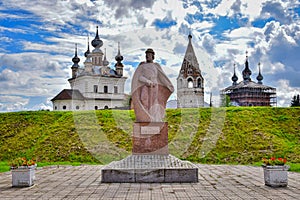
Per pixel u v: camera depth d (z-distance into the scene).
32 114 28.09
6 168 16.27
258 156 19.53
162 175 11.63
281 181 10.93
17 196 9.80
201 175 13.32
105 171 11.74
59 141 22.20
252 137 22.02
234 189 10.54
